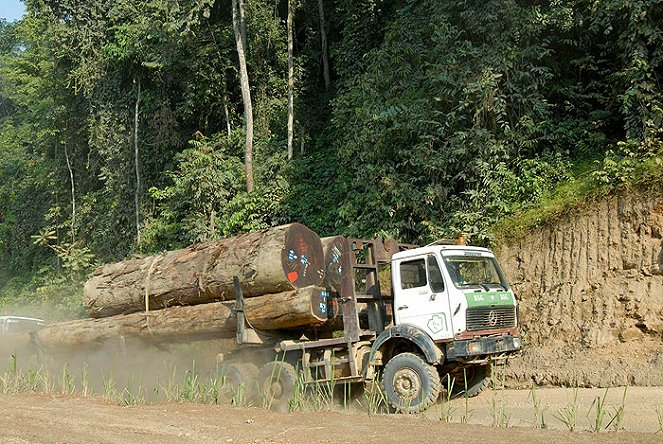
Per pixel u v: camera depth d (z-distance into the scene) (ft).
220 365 49.16
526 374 52.01
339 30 114.73
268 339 47.98
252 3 104.73
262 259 46.26
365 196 74.28
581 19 66.80
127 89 116.78
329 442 29.14
